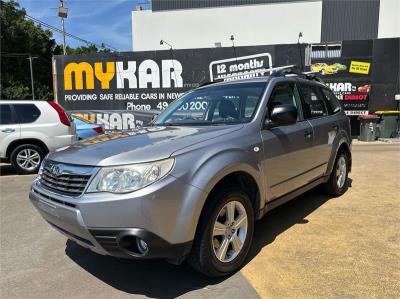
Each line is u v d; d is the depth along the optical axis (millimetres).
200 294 3133
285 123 3787
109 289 3258
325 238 4227
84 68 16359
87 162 2998
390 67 15031
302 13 27125
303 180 4625
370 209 5270
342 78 15422
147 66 16078
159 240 2850
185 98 4840
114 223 2801
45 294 3191
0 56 39438
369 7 26156
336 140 5504
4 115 8695
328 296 3031
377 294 3041
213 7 28672
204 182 3059
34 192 3492
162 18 29438
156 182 2836
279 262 3660
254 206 3789
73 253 4043
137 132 3830
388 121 15000
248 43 28234
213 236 3232
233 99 4266
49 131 8914
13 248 4215
